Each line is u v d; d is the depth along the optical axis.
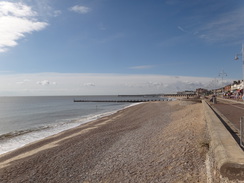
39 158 11.23
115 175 7.38
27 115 42.25
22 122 31.92
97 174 7.81
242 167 2.94
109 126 21.23
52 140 16.55
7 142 17.31
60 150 12.55
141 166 7.72
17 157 12.31
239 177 2.95
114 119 28.00
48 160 10.64
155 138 11.98
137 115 30.45
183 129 12.41
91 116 36.91
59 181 7.76
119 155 9.78
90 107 68.00
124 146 11.43
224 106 21.56
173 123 17.06
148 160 8.22
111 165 8.52
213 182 3.88
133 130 16.78
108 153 10.46
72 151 11.87
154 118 23.67
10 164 10.81
